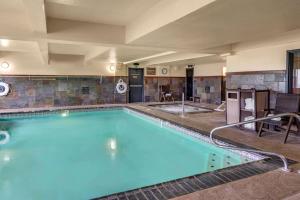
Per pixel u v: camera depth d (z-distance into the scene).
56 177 3.75
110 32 5.46
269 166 3.17
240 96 5.74
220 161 4.52
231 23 3.87
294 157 3.54
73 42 5.25
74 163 4.37
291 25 4.07
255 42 6.73
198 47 6.54
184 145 5.64
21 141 5.85
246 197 2.35
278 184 2.63
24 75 9.84
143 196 2.39
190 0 3.23
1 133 6.65
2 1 3.73
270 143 4.35
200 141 5.22
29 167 4.17
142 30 4.69
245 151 4.09
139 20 4.81
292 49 5.81
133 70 12.27
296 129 5.14
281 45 6.08
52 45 7.20
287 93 5.43
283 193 2.42
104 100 11.52
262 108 5.68
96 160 4.55
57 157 4.71
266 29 4.36
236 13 3.31
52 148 5.31
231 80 7.77
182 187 2.59
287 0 2.82
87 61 10.73
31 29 4.73
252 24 3.96
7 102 9.61
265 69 6.54
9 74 9.59
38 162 4.42
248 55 7.07
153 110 8.87
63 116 9.16
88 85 11.13
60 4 3.90
